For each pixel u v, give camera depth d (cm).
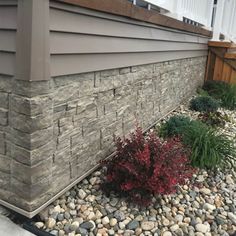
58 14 164
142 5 317
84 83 204
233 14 627
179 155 221
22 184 170
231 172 273
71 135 198
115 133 263
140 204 205
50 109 171
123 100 270
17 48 151
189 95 511
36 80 155
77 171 214
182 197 227
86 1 182
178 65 427
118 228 187
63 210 194
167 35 347
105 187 220
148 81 325
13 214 184
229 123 408
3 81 162
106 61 226
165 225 193
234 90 506
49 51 161
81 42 190
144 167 206
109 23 219
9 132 168
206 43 555
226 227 199
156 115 369
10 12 149
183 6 383
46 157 175
